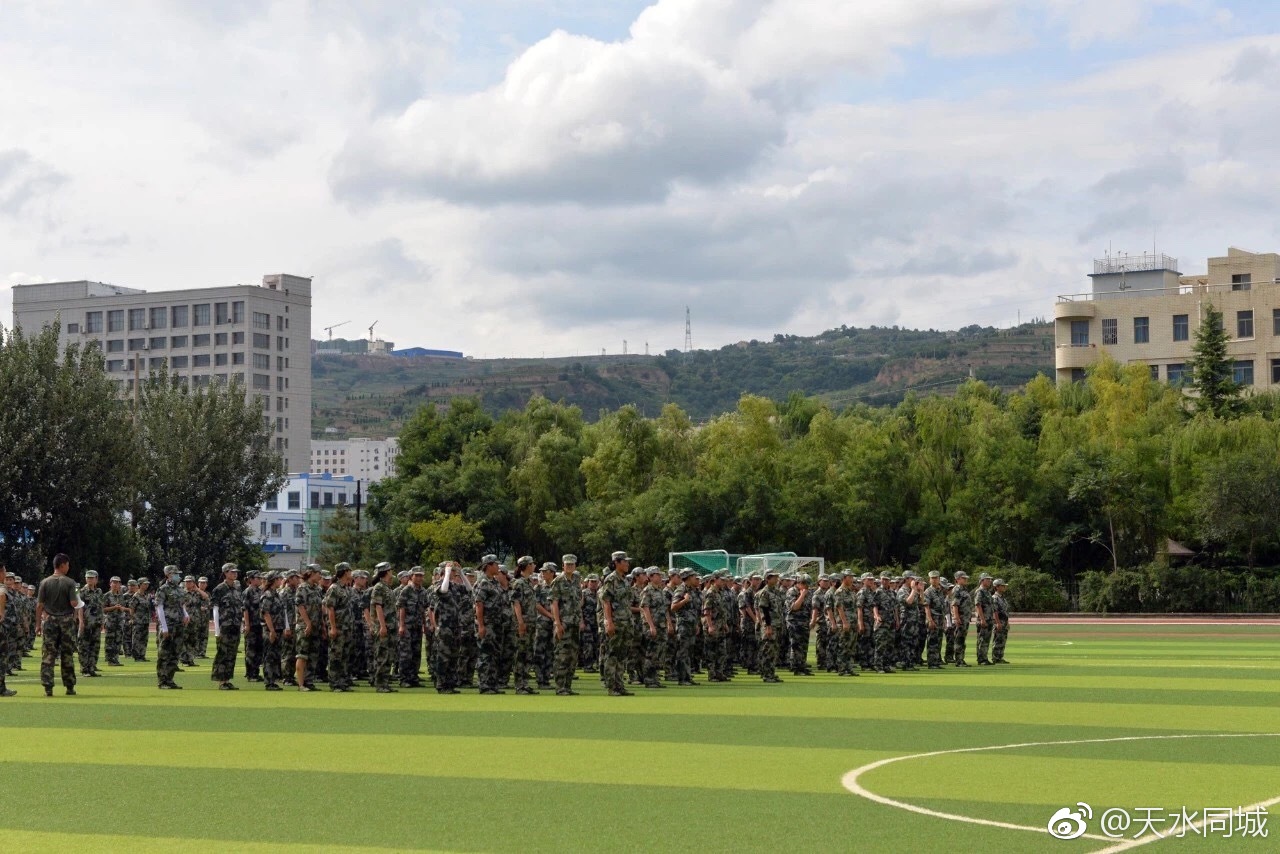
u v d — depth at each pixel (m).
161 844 11.52
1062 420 91.75
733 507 86.06
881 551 88.81
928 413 91.12
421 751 17.20
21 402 66.75
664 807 13.05
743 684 28.95
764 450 92.44
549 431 99.25
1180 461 83.81
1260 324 114.69
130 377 185.00
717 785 14.36
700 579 31.78
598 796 13.70
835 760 16.22
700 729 19.61
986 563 85.12
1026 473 85.25
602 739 18.42
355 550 97.19
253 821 12.47
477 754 16.89
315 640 29.00
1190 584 77.62
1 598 26.44
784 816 12.56
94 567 70.88
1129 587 78.50
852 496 86.62
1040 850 11.05
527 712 22.38
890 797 13.57
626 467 92.50
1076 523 85.19
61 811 13.00
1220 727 19.86
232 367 181.50
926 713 22.02
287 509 153.38
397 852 11.16
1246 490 77.44
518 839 11.62
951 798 13.49
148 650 48.59
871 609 32.97
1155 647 45.16
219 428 79.81
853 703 23.94
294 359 188.88
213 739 18.59
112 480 69.06
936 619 34.78
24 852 11.23
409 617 28.95
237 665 37.59
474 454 96.44
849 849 11.12
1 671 26.56
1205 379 97.12
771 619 29.66
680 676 29.17
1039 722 20.55
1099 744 17.75
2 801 13.55
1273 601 76.69
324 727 20.09
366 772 15.37
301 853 11.16
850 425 96.88
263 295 183.62
